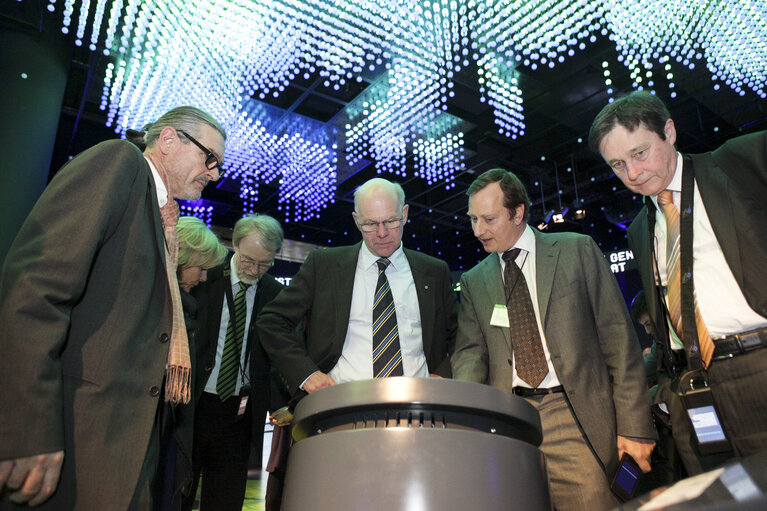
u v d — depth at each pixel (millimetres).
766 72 5625
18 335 850
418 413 795
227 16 4445
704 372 1328
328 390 818
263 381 2281
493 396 789
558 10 4715
